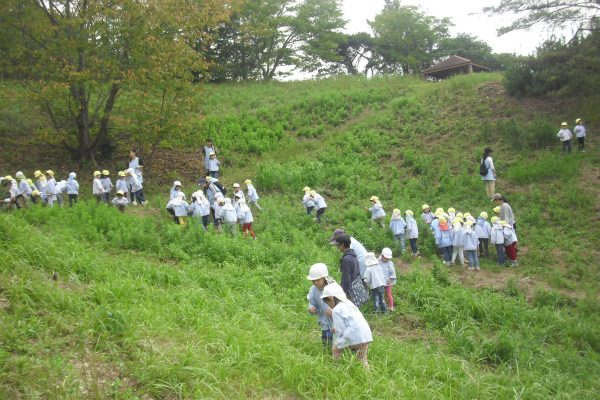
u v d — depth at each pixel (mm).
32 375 5535
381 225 17000
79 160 22422
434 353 8719
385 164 23141
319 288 7492
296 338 8188
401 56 48781
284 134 27797
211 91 34000
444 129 24938
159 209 17766
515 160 21344
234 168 24109
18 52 20219
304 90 34719
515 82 26438
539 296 12180
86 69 20406
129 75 20078
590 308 11555
